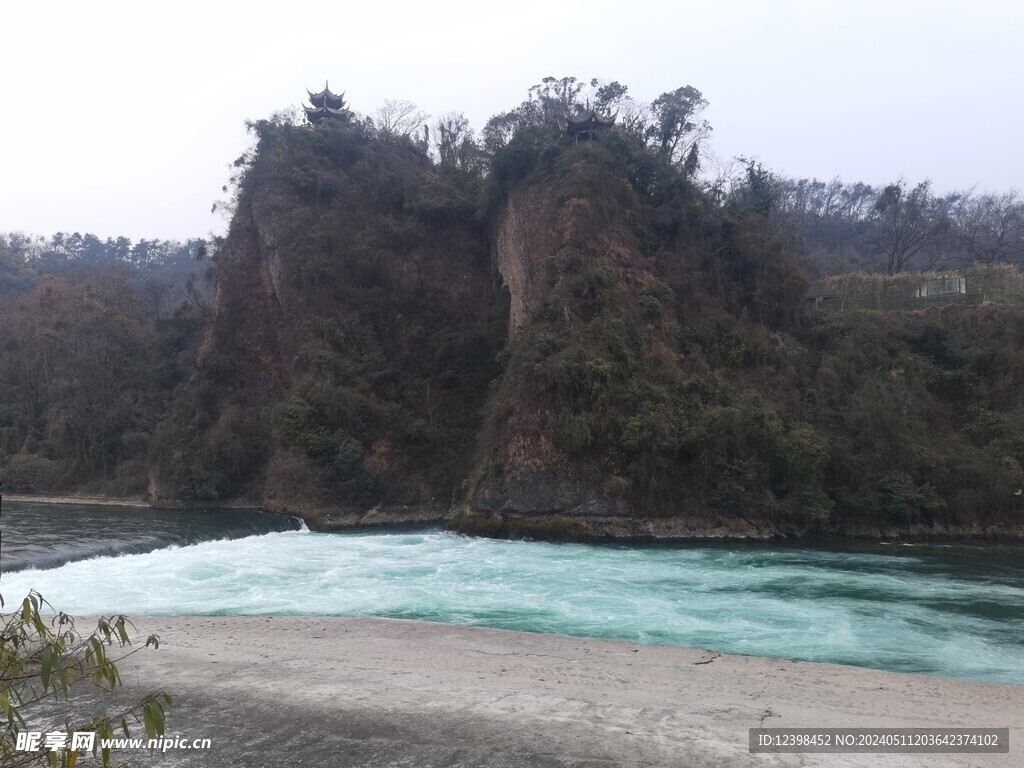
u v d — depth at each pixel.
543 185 49.41
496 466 37.56
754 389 41.66
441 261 57.00
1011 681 15.42
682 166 60.12
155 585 23.19
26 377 60.94
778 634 18.62
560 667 14.91
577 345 39.00
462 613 20.55
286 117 63.38
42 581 23.19
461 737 10.53
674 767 9.51
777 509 35.78
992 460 38.06
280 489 43.16
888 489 36.50
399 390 49.22
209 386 49.25
